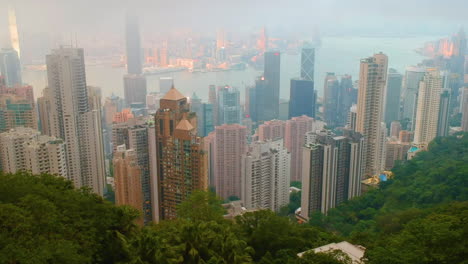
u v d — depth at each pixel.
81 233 56.12
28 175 68.44
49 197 60.34
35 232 51.06
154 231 67.44
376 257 57.28
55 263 48.31
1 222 49.88
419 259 53.88
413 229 62.22
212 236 64.56
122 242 58.75
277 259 67.69
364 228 118.88
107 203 66.88
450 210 93.00
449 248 54.41
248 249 66.38
